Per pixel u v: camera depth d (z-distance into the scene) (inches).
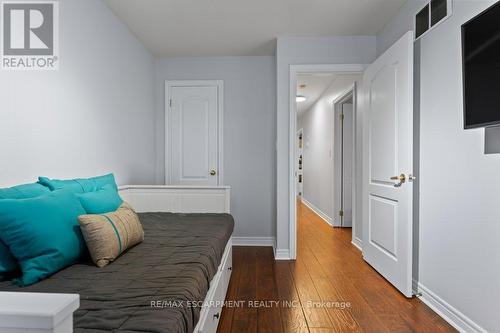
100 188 78.9
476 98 64.5
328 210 211.3
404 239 90.8
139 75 132.5
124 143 115.8
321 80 179.2
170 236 76.2
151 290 43.8
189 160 153.9
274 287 98.1
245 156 152.9
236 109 152.6
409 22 99.4
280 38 130.3
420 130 91.7
